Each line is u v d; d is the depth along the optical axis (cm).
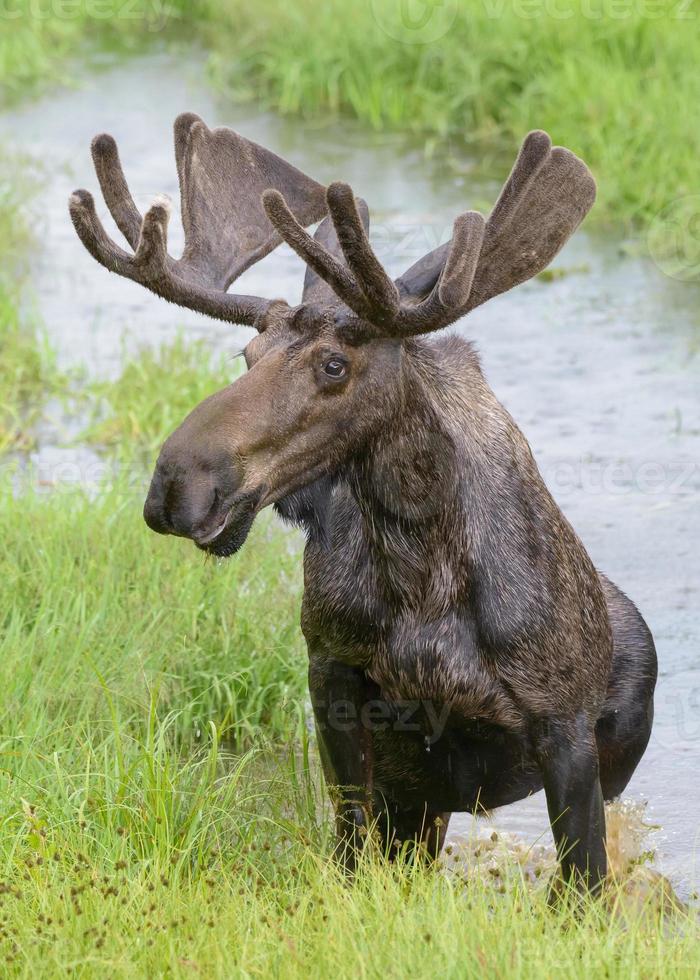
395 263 2373
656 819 1252
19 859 1038
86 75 3791
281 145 3127
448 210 2669
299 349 990
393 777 1129
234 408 968
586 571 1103
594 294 2375
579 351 2173
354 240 948
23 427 1997
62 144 3241
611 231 2614
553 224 1031
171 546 1545
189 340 2280
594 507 1758
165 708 1341
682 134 2725
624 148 2745
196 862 1062
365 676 1091
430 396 1038
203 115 3391
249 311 1029
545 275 2441
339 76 3412
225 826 1148
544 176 1032
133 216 1077
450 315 970
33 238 2747
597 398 2022
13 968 918
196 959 923
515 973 891
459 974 897
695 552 1662
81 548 1544
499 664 1049
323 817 1181
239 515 967
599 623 1103
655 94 2841
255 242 1132
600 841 1079
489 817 1178
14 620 1362
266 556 1562
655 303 2333
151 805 1102
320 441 993
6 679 1283
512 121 3072
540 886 1165
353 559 1051
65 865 1020
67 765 1188
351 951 927
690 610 1556
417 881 1048
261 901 1009
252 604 1476
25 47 3909
